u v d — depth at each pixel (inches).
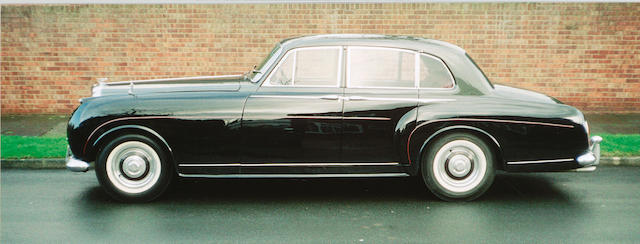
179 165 210.8
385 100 208.7
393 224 191.9
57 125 362.0
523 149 211.2
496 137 209.5
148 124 206.5
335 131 209.5
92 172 260.4
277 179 248.7
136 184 212.8
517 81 396.2
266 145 210.2
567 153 213.3
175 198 220.4
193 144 208.8
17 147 293.0
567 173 259.4
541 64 393.4
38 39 390.6
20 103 399.9
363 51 212.7
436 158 212.8
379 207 210.4
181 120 207.0
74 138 208.5
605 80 394.9
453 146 212.4
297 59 211.9
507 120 208.4
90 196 222.7
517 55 392.2
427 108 208.5
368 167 213.8
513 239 177.9
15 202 214.7
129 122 206.5
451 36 390.0
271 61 213.6
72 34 390.0
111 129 207.0
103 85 227.1
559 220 195.9
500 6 384.5
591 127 351.9
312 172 213.9
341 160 212.8
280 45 221.0
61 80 397.4
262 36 391.9
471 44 390.9
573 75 394.6
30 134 333.7
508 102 210.8
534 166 213.3
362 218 198.1
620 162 272.5
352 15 388.2
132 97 209.8
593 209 207.8
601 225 190.9
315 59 211.9
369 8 386.9
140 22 388.8
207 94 210.4
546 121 209.6
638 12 383.2
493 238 178.9
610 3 382.3
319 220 195.9
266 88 211.2
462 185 215.3
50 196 222.5
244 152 210.7
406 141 209.8
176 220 195.3
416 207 210.5
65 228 187.2
